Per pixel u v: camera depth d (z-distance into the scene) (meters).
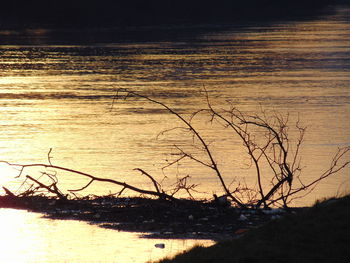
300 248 30.25
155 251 35.78
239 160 77.44
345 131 98.56
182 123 107.56
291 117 112.75
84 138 94.25
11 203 48.50
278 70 187.88
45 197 51.03
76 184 63.59
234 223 42.06
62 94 144.38
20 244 37.22
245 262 29.39
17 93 145.25
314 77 170.75
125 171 70.88
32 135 97.00
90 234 39.44
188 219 43.22
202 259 30.42
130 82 164.75
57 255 35.19
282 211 45.19
